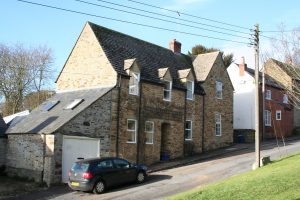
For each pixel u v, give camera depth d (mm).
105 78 29969
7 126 31141
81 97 29578
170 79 33719
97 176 21875
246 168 26375
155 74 33281
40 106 32125
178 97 34531
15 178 27703
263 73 41875
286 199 14336
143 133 30859
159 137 32219
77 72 32062
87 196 21375
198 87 37562
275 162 25531
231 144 41031
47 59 66938
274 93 50312
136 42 35531
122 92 29578
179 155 34062
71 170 22422
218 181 21750
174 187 21953
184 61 40031
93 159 22516
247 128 46844
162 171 28203
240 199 15047
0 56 49750
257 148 25312
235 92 48406
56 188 23953
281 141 44344
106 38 32219
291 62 27703
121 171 23141
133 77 30531
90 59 31312
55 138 25062
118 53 31828
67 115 26984
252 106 46781
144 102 31188
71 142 25906
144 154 30734
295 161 24172
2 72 49750
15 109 49781
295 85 29203
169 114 33375
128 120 29953
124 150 29234
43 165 25531
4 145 29844
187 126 35719
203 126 37156
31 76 51969
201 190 17328
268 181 17609
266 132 47625
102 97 28109
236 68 48812
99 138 27562
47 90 53625
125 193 21344
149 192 21078
